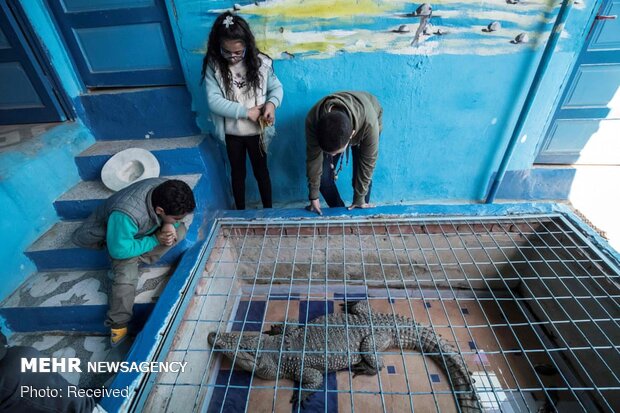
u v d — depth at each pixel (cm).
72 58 263
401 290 270
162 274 212
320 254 253
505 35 236
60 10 244
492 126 277
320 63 251
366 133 196
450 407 196
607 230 290
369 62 250
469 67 250
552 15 227
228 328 245
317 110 195
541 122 273
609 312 189
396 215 235
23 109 267
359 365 216
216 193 278
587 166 297
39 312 202
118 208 169
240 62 214
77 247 215
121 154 247
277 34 240
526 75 252
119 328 191
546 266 236
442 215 233
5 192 204
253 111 223
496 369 214
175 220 178
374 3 228
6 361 118
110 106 271
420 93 263
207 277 214
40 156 230
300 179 310
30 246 219
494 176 303
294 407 199
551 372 212
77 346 203
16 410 118
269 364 206
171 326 168
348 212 239
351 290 271
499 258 254
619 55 242
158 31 250
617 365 182
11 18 230
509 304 258
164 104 270
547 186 307
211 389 211
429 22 234
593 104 267
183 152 250
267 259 259
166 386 159
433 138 285
